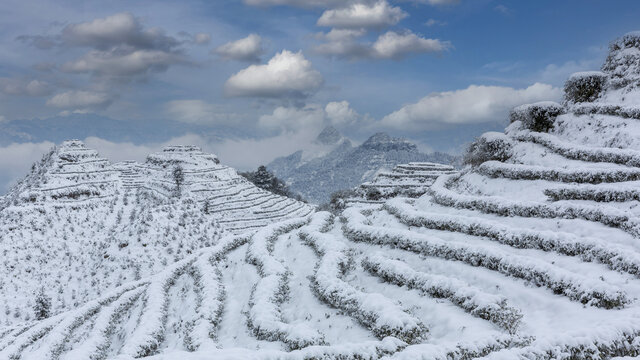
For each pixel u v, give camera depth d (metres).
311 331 15.79
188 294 27.06
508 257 17.59
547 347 11.17
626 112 31.20
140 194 90.25
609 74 39.38
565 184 25.84
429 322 15.52
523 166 29.48
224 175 124.06
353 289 18.50
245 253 30.91
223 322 20.92
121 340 24.02
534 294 15.41
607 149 27.22
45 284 52.41
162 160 131.12
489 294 15.40
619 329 11.69
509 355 10.74
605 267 15.77
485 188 31.03
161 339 21.64
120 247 54.53
